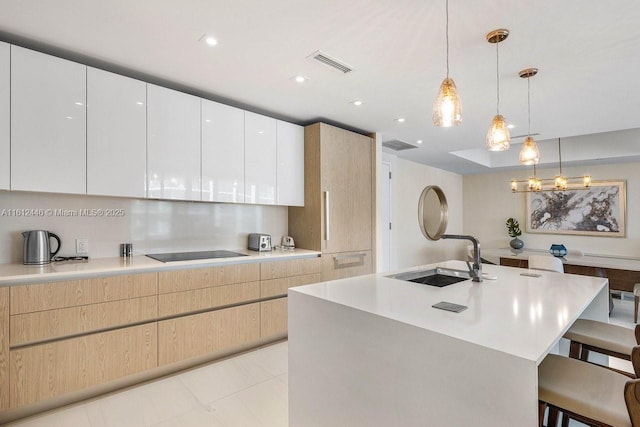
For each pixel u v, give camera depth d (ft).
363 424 4.41
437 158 18.76
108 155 7.50
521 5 5.32
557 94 9.09
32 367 6.07
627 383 3.03
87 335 6.68
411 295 5.31
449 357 3.55
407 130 12.93
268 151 10.55
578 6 5.34
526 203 21.91
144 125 8.04
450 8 5.42
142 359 7.36
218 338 8.59
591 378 4.00
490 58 7.10
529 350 3.17
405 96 9.37
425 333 3.76
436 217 7.80
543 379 4.00
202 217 10.23
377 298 5.10
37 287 6.13
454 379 3.51
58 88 6.88
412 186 19.92
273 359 8.90
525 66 7.45
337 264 11.54
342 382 4.72
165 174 8.36
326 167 11.28
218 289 8.60
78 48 6.86
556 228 20.58
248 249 11.19
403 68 7.61
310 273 10.69
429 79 8.21
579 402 3.60
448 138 14.17
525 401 2.99
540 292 5.59
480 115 10.96
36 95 6.63
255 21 5.84
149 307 7.46
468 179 24.99
